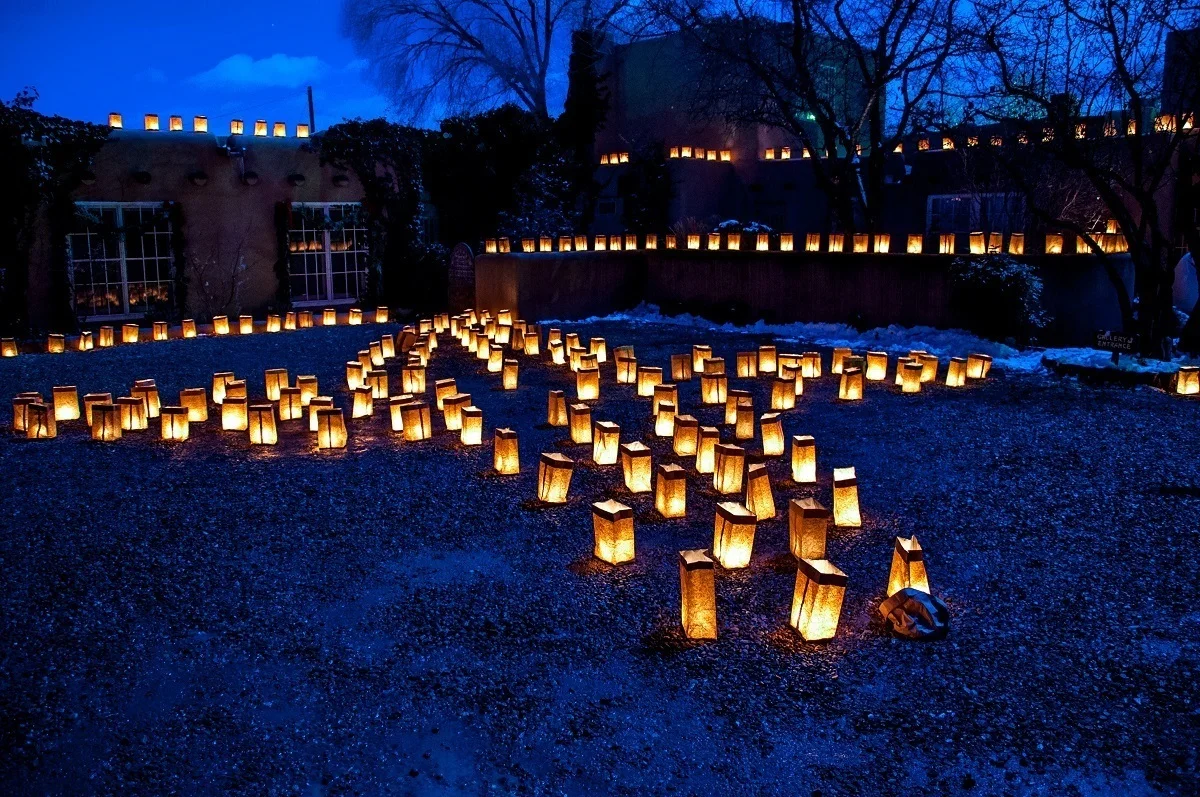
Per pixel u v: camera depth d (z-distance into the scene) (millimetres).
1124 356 10820
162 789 3408
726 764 3527
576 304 17312
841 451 7902
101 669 4289
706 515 6297
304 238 19469
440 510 6480
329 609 4902
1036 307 12734
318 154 19359
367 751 3635
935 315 13875
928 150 19750
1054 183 16172
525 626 4664
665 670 4211
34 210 16141
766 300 16156
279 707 3951
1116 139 12352
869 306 14734
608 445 7504
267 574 5383
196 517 6410
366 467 7625
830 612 4418
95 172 16938
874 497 6656
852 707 3893
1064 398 9758
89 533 6105
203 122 18375
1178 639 4430
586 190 23109
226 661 4352
